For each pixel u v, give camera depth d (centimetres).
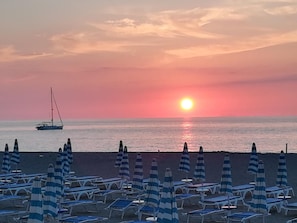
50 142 7294
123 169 1773
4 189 1692
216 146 5900
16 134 10825
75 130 12938
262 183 1205
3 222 1351
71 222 1189
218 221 1369
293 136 8212
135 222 1173
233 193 1655
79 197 1644
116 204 1415
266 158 2661
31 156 2967
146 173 2317
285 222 1336
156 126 16762
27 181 2023
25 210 1508
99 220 1278
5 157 2045
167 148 5619
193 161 2661
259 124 17312
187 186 1723
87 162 2738
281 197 1573
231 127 13862
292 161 2545
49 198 1034
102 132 11300
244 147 5688
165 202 860
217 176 2195
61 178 1260
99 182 1841
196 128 13488
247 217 1249
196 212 1321
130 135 9394
